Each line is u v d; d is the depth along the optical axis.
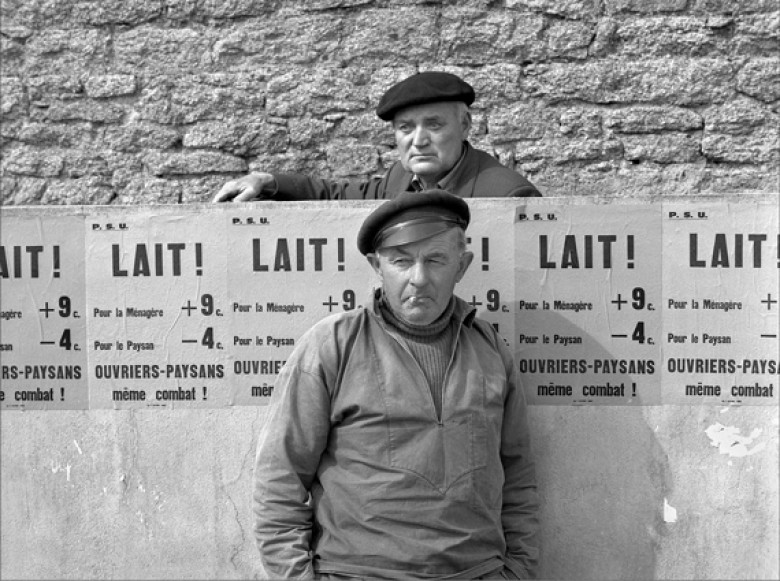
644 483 3.30
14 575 3.42
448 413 2.84
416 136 3.56
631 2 4.72
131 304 3.38
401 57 4.83
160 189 4.93
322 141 4.87
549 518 3.33
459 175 3.63
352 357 2.88
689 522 3.29
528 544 3.07
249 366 3.36
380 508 2.79
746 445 3.26
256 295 3.35
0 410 3.41
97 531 3.40
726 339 3.26
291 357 2.94
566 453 3.32
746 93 4.68
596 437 3.31
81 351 3.39
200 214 3.36
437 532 2.80
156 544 3.39
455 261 2.87
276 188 3.92
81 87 4.95
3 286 3.40
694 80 4.70
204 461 3.38
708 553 3.28
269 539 2.84
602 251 3.28
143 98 4.93
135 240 3.37
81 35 4.95
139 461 3.39
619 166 4.75
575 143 4.76
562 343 3.30
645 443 3.29
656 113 4.72
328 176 4.87
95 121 4.95
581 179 4.77
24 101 4.97
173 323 3.37
